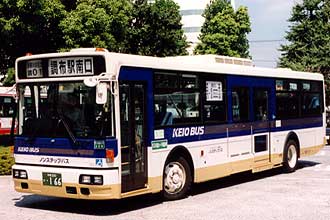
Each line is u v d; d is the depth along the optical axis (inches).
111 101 358.0
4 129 1110.4
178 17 1646.2
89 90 362.3
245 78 521.3
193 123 443.2
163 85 411.8
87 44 945.5
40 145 381.1
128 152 371.6
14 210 388.2
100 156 353.4
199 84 454.9
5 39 864.9
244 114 517.0
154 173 396.8
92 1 996.6
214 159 468.4
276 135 570.9
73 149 363.9
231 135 493.4
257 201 418.3
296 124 614.2
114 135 356.8
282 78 589.6
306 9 1648.6
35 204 413.4
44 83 383.9
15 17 845.8
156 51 1596.9
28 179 384.5
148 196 442.6
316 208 387.9
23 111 395.5
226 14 1909.4
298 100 622.8
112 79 357.7
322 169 637.3
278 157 575.5
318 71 1556.3
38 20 868.0
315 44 1606.8
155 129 399.5
